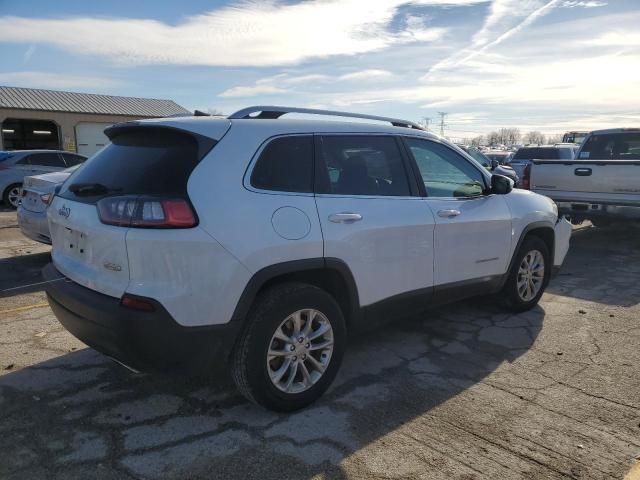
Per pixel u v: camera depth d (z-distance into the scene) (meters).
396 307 3.95
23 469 2.73
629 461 2.86
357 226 3.54
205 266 2.88
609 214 8.47
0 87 32.91
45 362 4.03
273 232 3.12
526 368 4.02
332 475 2.72
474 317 5.18
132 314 2.80
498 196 4.84
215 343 2.99
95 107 33.53
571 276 6.93
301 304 3.27
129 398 3.50
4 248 8.45
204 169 2.99
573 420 3.27
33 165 14.40
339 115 3.91
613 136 10.25
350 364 4.08
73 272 3.19
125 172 3.17
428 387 3.70
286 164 3.34
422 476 2.71
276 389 3.22
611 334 4.73
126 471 2.73
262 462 2.82
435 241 4.11
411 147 4.19
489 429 3.16
